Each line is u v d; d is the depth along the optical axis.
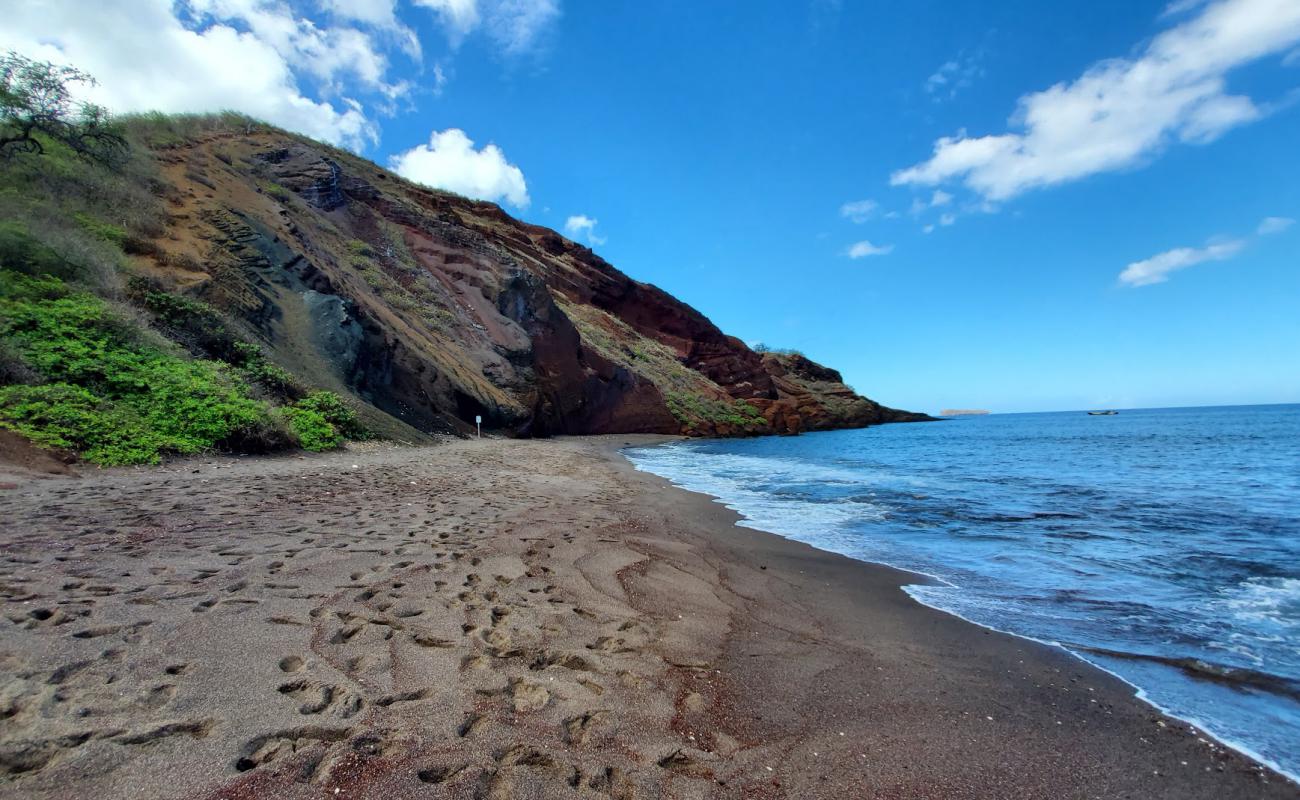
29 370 8.62
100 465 7.66
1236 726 3.00
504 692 2.69
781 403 53.69
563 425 32.62
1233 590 5.34
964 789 2.39
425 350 22.30
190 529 4.89
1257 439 31.05
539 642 3.33
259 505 6.14
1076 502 10.58
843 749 2.62
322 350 15.88
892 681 3.39
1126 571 5.98
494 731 2.36
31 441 7.33
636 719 2.65
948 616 4.61
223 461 9.18
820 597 5.04
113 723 2.10
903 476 15.20
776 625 4.23
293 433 11.17
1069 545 7.14
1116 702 3.23
